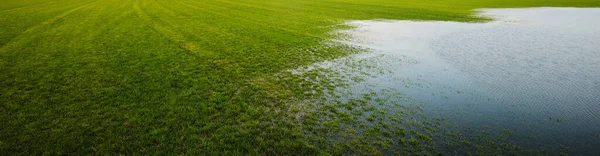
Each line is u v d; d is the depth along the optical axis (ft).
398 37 82.58
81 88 42.27
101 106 36.68
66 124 32.37
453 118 35.42
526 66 55.42
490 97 41.47
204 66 53.16
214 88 43.04
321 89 43.55
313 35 83.66
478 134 32.04
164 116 34.37
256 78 47.62
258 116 35.09
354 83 46.24
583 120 35.22
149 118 33.81
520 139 31.27
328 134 31.55
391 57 61.57
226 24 100.22
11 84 43.50
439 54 64.03
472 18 119.24
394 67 54.75
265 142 29.91
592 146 30.30
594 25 100.63
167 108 36.32
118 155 27.50
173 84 44.21
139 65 53.06
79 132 30.91
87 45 67.36
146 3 160.76
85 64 53.21
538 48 69.21
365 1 185.06
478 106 38.63
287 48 67.51
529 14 130.62
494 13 134.51
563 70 53.11
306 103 38.83
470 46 71.56
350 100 39.96
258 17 118.11
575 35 84.07
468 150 29.27
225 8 146.10
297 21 109.70
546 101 40.24
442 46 71.67
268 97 40.42
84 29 86.58
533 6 162.50
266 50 65.31
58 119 33.40
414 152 28.76
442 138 31.17
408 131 32.40
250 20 110.11
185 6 151.53
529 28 96.02
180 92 41.32
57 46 66.03
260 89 43.11
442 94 42.34
